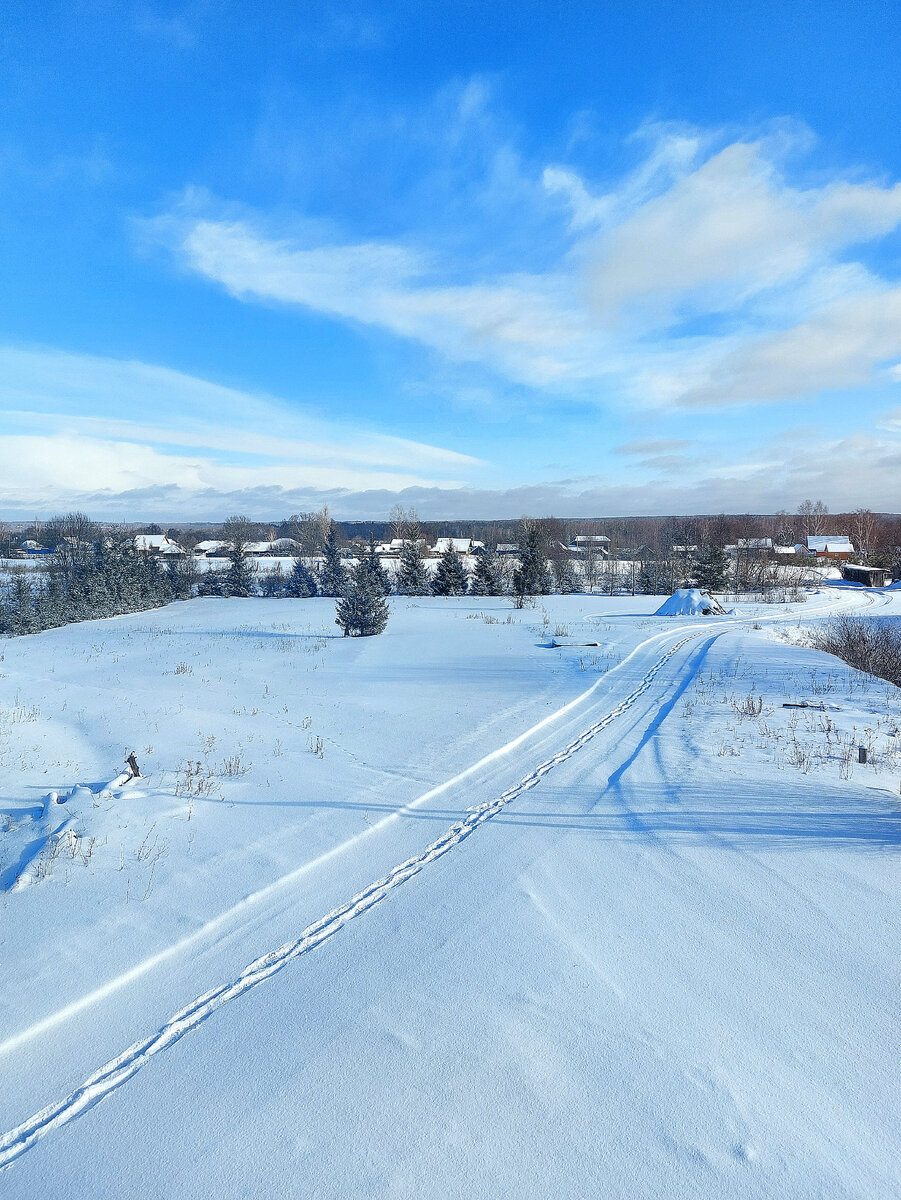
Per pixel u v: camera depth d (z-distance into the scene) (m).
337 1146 3.42
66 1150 3.46
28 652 25.47
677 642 24.59
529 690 15.82
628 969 4.89
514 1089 3.76
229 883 6.33
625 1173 3.22
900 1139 3.38
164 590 52.81
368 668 20.02
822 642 24.41
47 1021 4.42
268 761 10.28
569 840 7.27
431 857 6.93
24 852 6.97
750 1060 3.94
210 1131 3.54
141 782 8.98
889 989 4.57
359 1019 4.40
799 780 8.79
